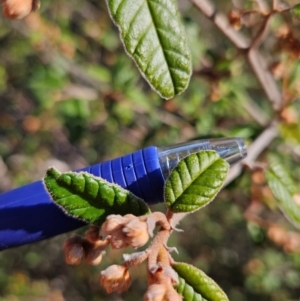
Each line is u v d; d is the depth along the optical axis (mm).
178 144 176
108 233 151
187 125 371
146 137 383
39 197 171
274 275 504
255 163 257
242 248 532
